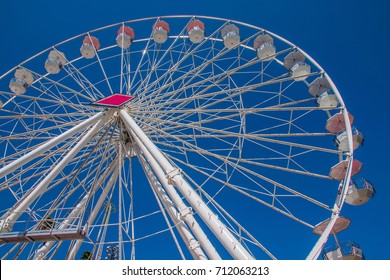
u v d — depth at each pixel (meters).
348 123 16.69
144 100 18.30
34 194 12.91
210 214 10.70
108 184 17.17
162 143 17.34
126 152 17.39
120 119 16.84
